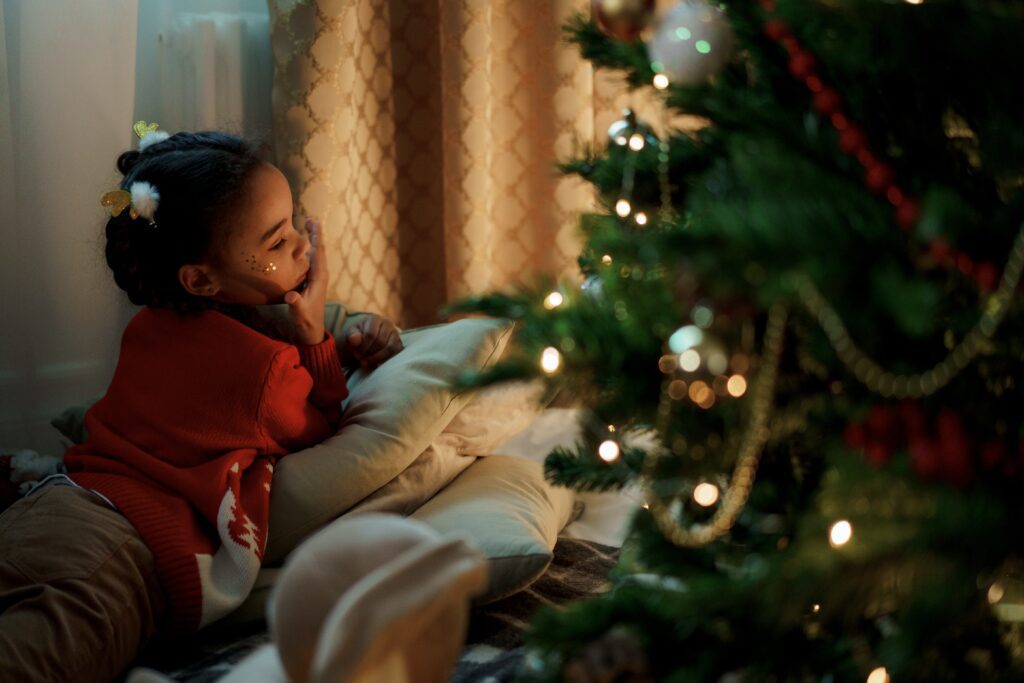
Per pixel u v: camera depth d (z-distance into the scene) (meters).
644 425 0.86
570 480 0.90
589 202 1.92
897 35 0.69
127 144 1.77
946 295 0.69
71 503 1.23
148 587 1.20
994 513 0.60
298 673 0.67
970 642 0.73
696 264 0.60
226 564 1.24
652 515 0.81
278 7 1.74
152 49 1.86
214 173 1.34
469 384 0.78
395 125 1.94
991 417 0.69
